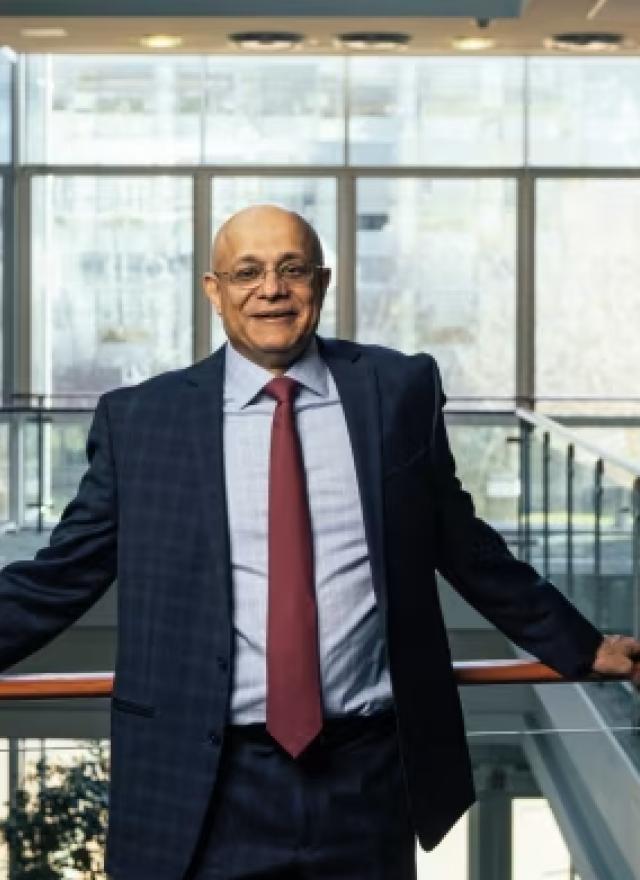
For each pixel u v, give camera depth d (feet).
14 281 53.06
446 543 10.71
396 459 10.23
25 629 10.51
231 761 10.05
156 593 10.11
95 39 44.24
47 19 41.11
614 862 14.15
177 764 10.02
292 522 10.00
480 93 53.26
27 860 13.43
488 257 53.57
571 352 53.57
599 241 53.36
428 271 53.62
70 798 13.57
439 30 42.57
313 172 53.42
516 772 14.07
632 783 14.44
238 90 53.26
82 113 53.26
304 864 10.07
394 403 10.36
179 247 53.52
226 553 10.00
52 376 53.78
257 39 43.52
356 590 10.10
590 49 44.96
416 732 10.19
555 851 13.97
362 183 53.47
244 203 53.47
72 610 10.59
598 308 53.52
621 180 53.21
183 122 53.26
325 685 10.01
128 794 10.18
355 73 53.26
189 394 10.32
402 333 53.67
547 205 53.36
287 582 9.96
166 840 10.06
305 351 10.44
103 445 10.43
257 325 10.20
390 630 10.05
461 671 11.03
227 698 9.94
